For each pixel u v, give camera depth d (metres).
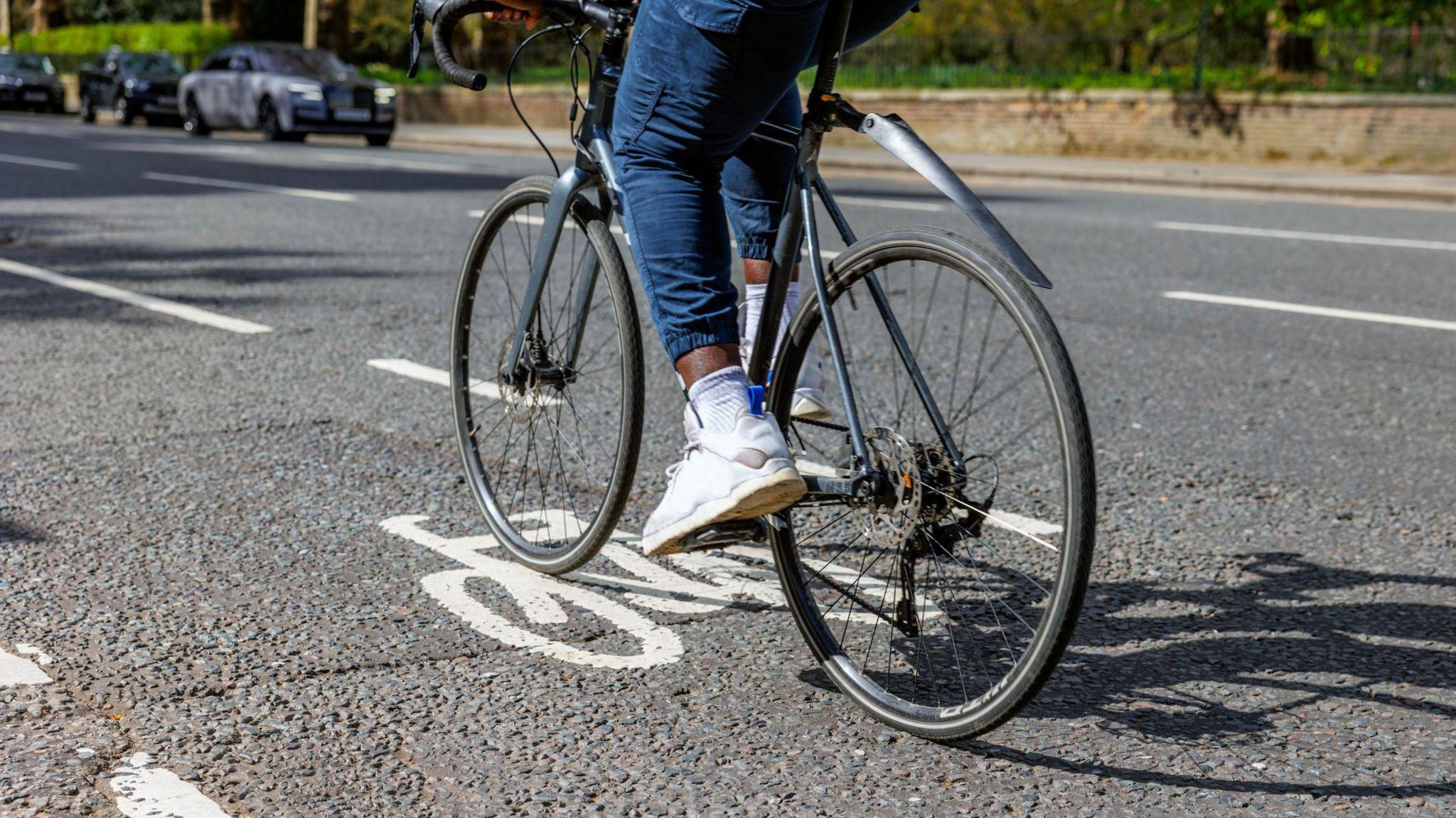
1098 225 11.56
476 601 3.24
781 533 2.85
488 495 3.69
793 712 2.69
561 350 3.42
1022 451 4.68
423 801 2.32
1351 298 7.83
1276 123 19.52
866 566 3.38
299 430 4.79
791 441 2.94
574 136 3.24
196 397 5.27
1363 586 3.44
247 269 8.59
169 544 3.61
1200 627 3.15
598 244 3.20
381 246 9.75
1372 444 4.84
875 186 15.92
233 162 17.83
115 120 33.41
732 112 2.59
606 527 3.23
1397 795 2.39
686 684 2.81
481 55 31.81
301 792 2.34
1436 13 20.19
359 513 3.89
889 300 2.72
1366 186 15.73
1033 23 25.95
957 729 2.49
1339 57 19.84
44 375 5.60
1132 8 24.23
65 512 3.87
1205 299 7.77
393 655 2.92
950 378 5.68
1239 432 4.99
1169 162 20.22
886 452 2.57
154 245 9.63
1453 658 2.99
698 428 2.66
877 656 2.88
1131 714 2.69
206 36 38.38
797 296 3.03
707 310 2.65
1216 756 2.52
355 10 39.31
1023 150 22.33
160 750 2.47
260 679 2.79
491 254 3.62
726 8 2.48
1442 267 9.12
